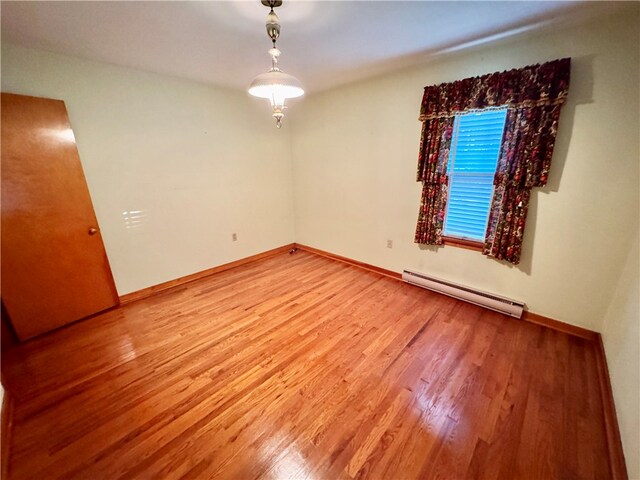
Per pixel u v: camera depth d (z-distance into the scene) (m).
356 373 1.81
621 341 1.60
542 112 1.95
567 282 2.13
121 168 2.60
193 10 1.54
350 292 2.94
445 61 2.37
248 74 2.73
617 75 1.72
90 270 2.47
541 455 1.29
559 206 2.06
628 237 1.85
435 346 2.06
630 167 1.77
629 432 1.20
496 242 2.34
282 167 4.04
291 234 4.44
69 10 1.52
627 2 1.51
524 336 2.16
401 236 3.12
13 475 1.25
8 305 2.07
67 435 1.42
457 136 2.50
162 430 1.44
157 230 2.93
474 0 1.49
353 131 3.24
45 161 2.13
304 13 1.59
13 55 1.96
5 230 2.02
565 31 1.82
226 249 3.60
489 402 1.58
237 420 1.49
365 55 2.26
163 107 2.77
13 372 1.85
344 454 1.31
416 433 1.41
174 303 2.76
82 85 2.28
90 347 2.10
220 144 3.30
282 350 2.04
